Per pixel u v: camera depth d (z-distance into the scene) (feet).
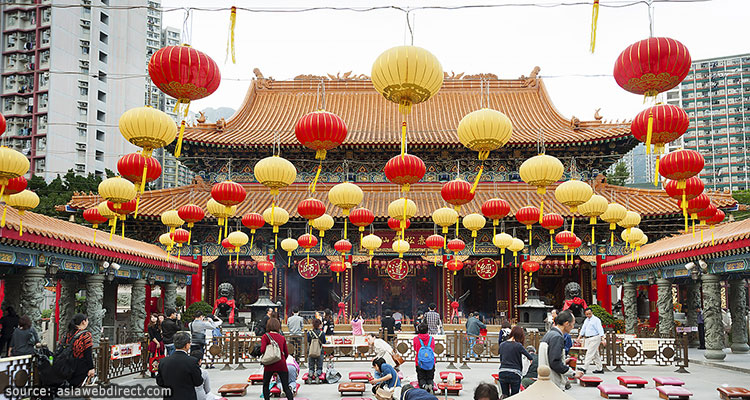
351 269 116.88
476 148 47.55
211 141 114.42
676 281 99.76
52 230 61.46
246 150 117.80
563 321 38.24
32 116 246.88
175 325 61.52
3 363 37.99
